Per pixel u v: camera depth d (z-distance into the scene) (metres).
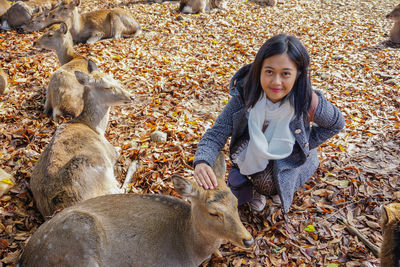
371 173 3.77
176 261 2.36
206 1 9.79
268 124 2.56
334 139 4.40
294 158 2.73
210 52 7.17
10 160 3.88
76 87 4.87
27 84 5.70
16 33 8.31
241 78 2.53
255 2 11.00
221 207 2.10
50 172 3.03
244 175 3.04
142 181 3.63
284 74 2.13
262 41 7.88
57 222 2.21
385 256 2.36
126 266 2.23
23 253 2.30
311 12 10.27
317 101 2.42
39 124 4.64
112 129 4.58
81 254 2.09
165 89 5.59
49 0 9.57
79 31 7.91
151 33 8.27
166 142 4.24
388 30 8.75
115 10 8.14
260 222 3.14
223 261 2.77
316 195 3.48
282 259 2.81
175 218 2.45
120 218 2.31
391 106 5.17
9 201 3.32
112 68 6.20
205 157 2.40
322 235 3.03
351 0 11.49
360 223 3.17
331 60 6.86
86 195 3.02
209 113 4.98
